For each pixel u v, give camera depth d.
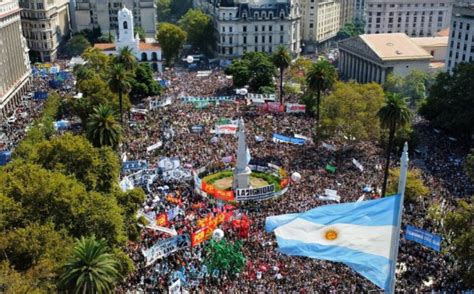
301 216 37.66
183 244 72.56
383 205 36.25
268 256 73.25
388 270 34.75
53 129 120.62
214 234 72.25
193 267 70.88
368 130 120.25
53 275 54.50
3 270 51.66
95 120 98.19
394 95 95.88
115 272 51.72
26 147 94.75
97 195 67.19
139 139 125.06
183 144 121.69
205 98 159.88
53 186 64.56
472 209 72.50
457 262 73.69
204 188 97.56
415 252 76.50
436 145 133.38
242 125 102.75
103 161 79.69
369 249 35.34
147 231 80.44
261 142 124.69
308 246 36.22
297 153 118.94
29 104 162.12
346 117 119.38
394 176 97.75
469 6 189.75
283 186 102.06
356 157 118.00
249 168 107.50
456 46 195.62
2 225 59.69
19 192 64.19
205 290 65.31
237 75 179.88
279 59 162.50
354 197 92.94
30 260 58.56
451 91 142.25
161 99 159.50
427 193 94.44
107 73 154.50
